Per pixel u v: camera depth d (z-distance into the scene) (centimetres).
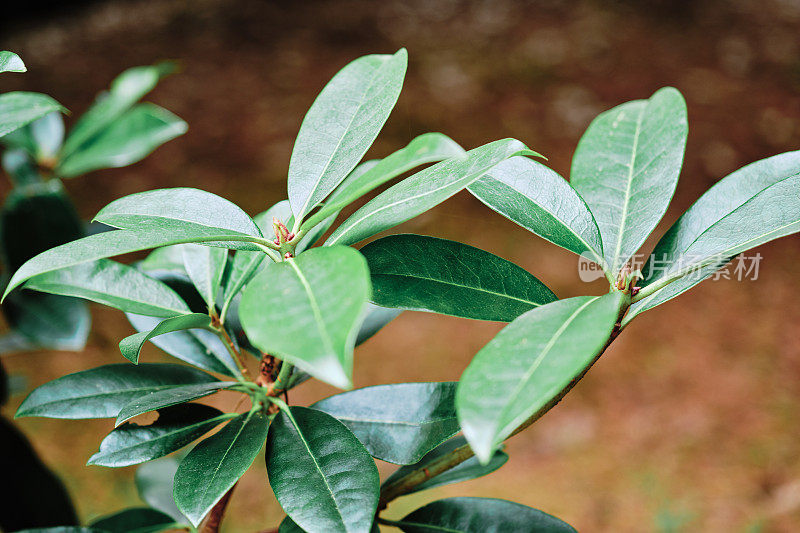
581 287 334
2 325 279
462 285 80
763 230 79
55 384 83
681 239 83
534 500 254
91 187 392
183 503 77
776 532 236
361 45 523
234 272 85
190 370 86
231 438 80
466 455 84
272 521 245
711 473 262
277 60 505
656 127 87
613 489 257
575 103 456
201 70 494
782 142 426
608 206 85
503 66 493
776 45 521
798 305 336
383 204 77
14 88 477
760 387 296
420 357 309
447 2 577
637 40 525
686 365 308
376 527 81
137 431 81
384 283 80
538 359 70
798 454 266
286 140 427
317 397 288
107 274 84
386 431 83
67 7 574
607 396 297
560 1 575
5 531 106
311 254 71
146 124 130
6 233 108
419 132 428
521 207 83
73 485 251
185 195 80
